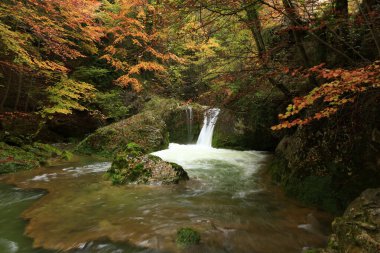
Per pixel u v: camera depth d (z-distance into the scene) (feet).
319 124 18.48
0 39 26.43
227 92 19.52
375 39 12.45
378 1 15.05
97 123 44.34
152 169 22.43
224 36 20.99
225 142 37.42
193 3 13.23
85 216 15.88
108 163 29.91
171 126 42.60
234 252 12.28
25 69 30.14
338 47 16.53
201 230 14.11
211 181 23.12
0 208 17.21
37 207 17.28
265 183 22.41
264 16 16.87
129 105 45.96
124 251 12.22
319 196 17.08
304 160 19.03
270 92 23.22
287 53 20.01
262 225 14.87
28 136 33.63
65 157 31.42
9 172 25.12
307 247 12.77
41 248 12.55
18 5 27.32
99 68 44.29
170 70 44.75
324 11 15.31
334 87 8.63
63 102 32.86
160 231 13.96
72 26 32.63
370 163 15.10
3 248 12.60
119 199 18.58
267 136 34.30
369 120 15.30
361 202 11.75
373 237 9.65
